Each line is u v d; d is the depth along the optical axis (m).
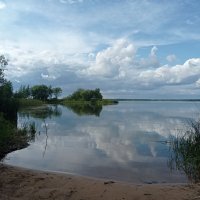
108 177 10.16
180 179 9.85
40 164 12.10
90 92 124.00
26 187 7.65
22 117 37.84
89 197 7.07
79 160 12.99
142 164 12.13
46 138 19.41
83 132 23.03
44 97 119.94
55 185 7.85
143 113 52.16
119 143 17.73
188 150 11.48
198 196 7.01
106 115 45.47
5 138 15.03
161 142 17.80
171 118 37.72
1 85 33.75
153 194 7.23
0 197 6.95
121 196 7.13
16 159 12.93
